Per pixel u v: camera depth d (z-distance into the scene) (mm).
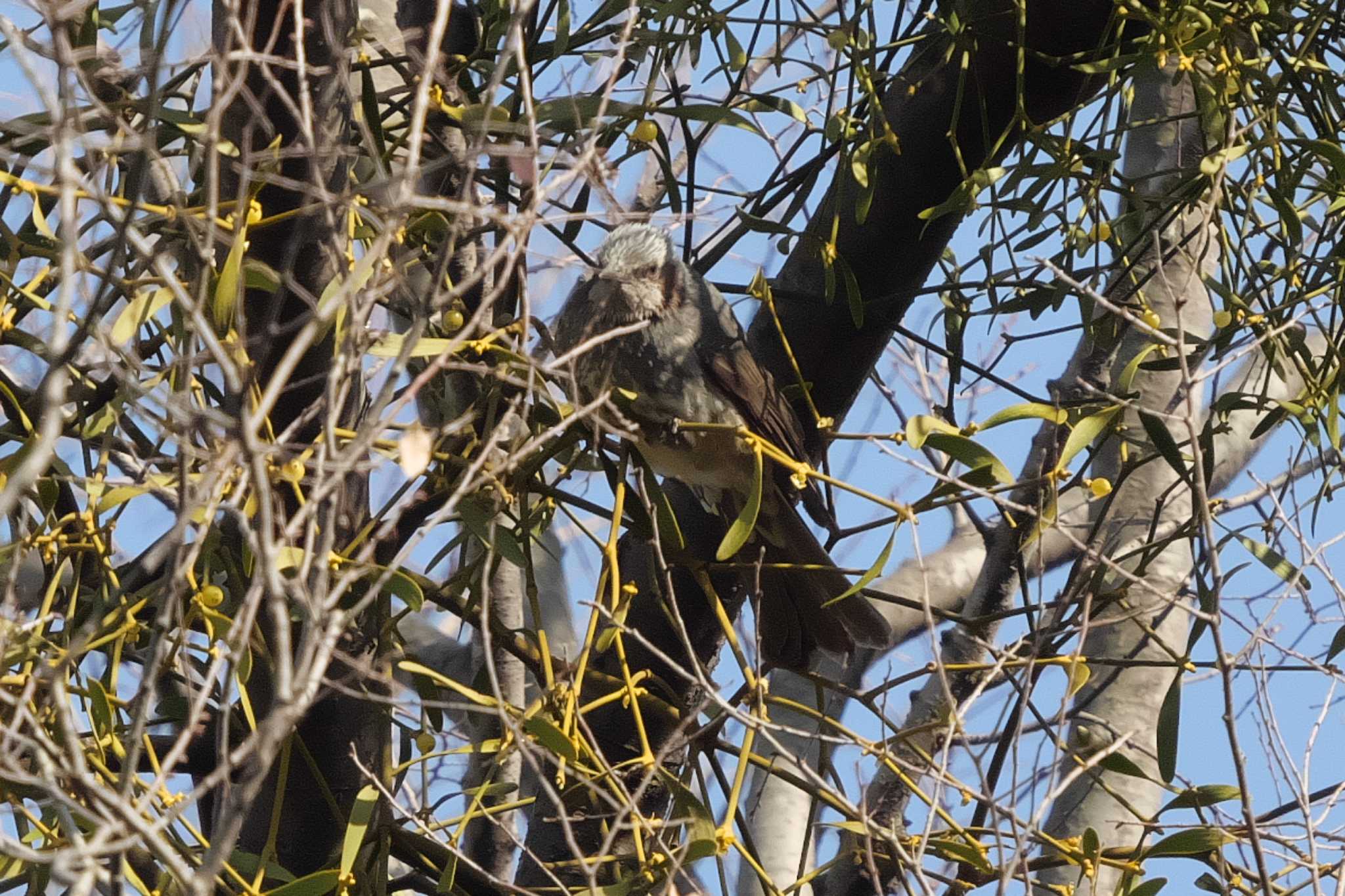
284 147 5812
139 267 5551
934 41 7422
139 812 4223
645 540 6637
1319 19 6836
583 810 7102
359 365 5055
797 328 7914
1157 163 9109
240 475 5043
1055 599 7137
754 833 10070
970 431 6016
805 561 7695
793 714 10156
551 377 6562
